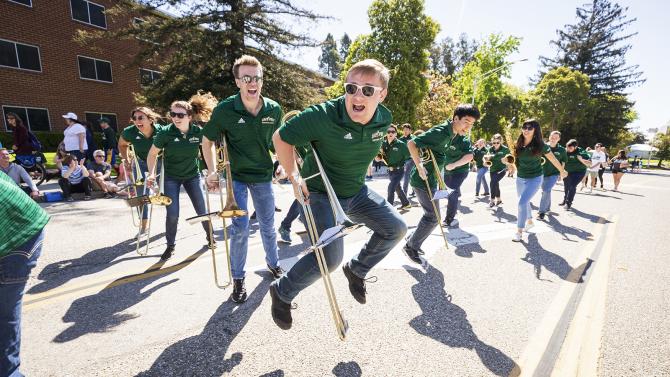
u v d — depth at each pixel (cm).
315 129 196
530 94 3931
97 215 587
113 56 1702
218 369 198
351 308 273
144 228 457
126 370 196
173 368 198
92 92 1633
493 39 3322
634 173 2742
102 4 1636
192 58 1409
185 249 415
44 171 881
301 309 270
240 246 283
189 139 367
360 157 216
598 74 4244
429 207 368
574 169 766
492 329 248
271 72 1476
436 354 217
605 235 528
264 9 1401
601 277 350
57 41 1494
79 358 205
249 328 242
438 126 378
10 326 161
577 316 269
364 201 234
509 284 328
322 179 222
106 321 247
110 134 1040
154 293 294
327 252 210
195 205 402
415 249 375
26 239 162
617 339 238
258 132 286
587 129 3909
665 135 4431
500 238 491
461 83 3603
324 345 223
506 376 198
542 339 236
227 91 1374
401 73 2147
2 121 1349
